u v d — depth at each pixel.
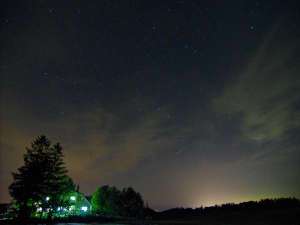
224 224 63.66
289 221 67.88
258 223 64.94
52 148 49.84
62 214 59.38
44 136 49.31
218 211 103.06
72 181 59.16
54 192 48.88
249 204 106.44
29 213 46.66
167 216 104.19
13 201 48.75
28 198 45.84
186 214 105.44
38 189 46.12
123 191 82.00
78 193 72.31
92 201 77.06
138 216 80.62
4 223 44.50
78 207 71.25
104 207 75.56
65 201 51.72
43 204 48.41
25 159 47.81
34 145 48.62
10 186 45.81
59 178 49.78
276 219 73.62
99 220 61.62
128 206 79.88
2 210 55.19
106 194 77.19
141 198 83.25
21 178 46.03
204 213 103.62
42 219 49.19
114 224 52.69
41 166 47.38
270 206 97.25
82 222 55.91
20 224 44.28
